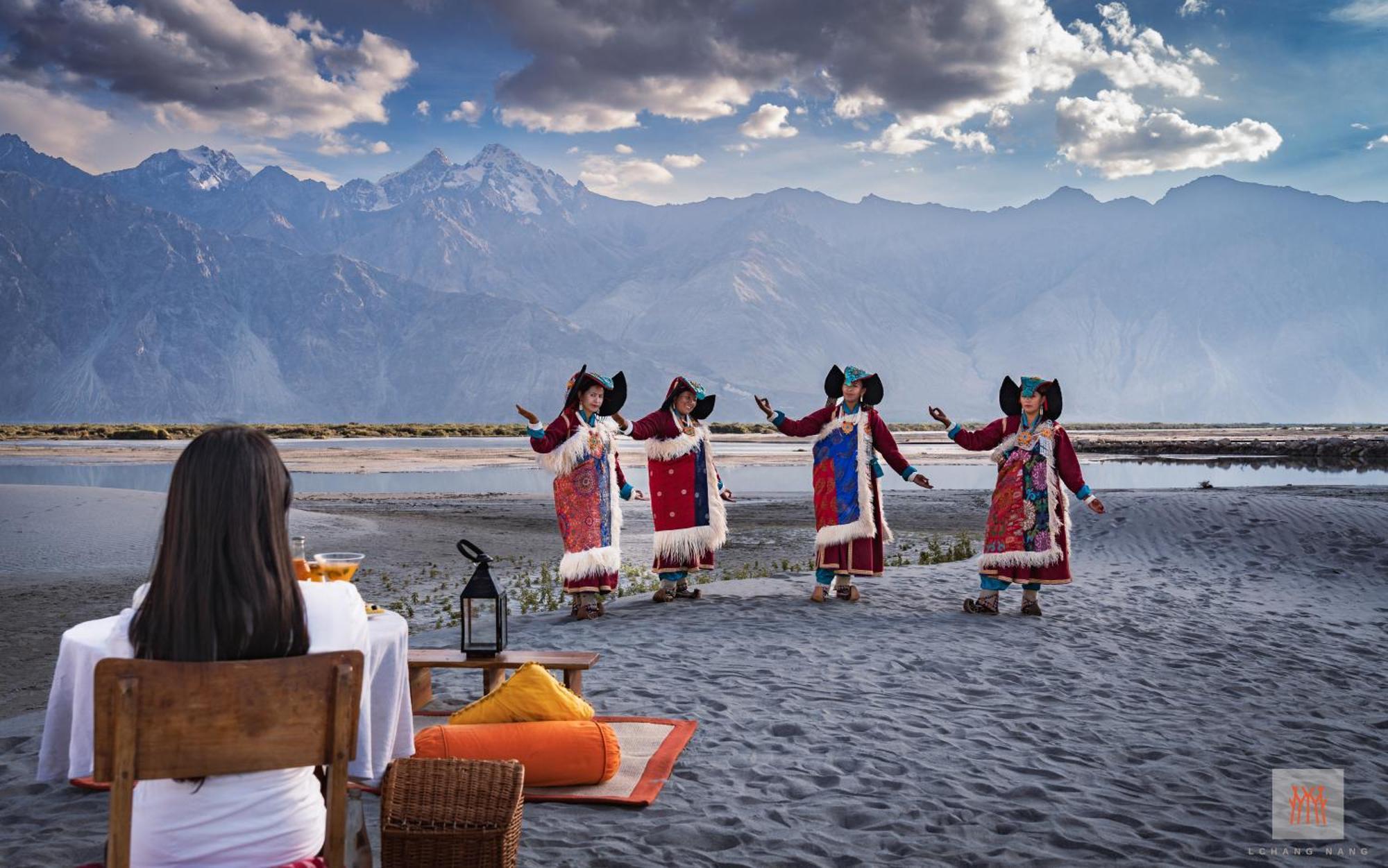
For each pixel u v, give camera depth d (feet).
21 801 16.24
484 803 12.24
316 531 70.54
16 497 85.97
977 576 43.50
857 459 35.68
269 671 8.56
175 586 8.54
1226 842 15.19
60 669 10.49
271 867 8.93
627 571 52.29
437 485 130.11
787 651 27.94
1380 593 40.24
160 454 217.56
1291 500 58.65
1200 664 27.61
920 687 24.11
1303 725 21.91
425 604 41.11
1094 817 16.07
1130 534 53.06
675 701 22.54
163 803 8.82
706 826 15.17
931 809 16.14
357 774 10.05
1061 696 23.65
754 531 72.23
